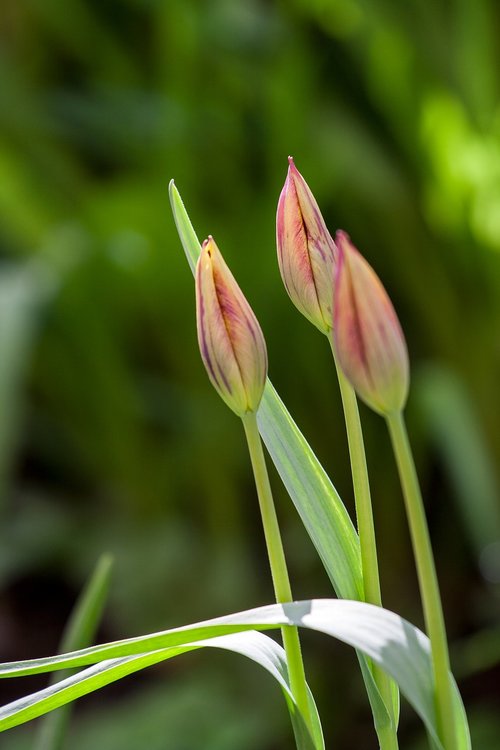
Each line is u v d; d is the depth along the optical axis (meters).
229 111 1.98
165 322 2.02
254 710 1.72
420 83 1.93
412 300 2.03
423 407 1.81
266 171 1.99
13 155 1.96
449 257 1.96
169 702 1.73
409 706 1.81
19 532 2.06
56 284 1.78
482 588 1.98
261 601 1.92
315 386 2.01
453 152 1.91
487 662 1.68
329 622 0.59
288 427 0.64
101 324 2.00
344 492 2.04
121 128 2.00
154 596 1.88
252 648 0.62
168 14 1.94
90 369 2.05
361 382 0.58
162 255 1.90
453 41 1.94
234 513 2.06
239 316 0.60
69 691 0.62
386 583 2.02
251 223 1.89
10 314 1.68
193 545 1.98
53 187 1.99
